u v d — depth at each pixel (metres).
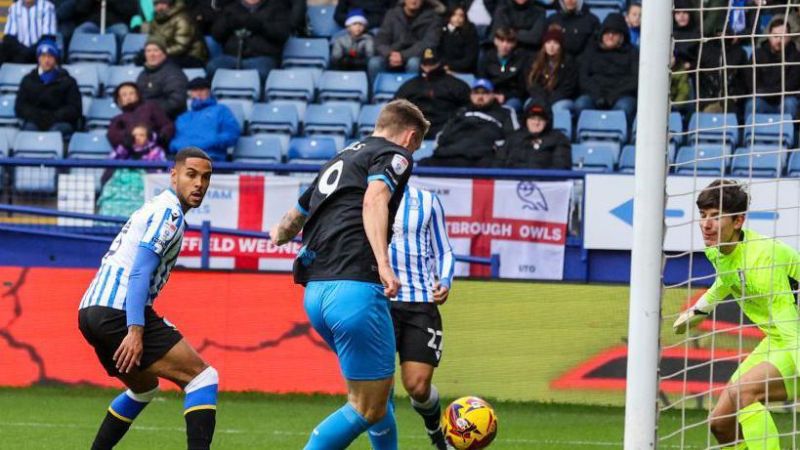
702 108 47.47
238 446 29.58
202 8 55.06
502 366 38.66
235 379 39.12
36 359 39.50
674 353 37.19
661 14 18.48
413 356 25.70
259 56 54.41
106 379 39.34
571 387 38.44
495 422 25.11
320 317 19.73
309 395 38.81
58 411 35.09
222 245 42.34
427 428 26.77
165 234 22.05
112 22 59.09
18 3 56.84
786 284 22.52
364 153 19.86
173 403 37.53
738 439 22.44
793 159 46.19
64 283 39.69
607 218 41.06
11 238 42.81
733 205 22.45
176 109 49.28
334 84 53.09
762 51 47.22
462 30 52.25
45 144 50.03
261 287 39.38
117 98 48.12
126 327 22.28
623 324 38.41
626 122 49.53
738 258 22.72
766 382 21.86
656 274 18.38
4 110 52.88
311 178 42.56
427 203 26.39
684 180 39.62
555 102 49.97
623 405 38.06
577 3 51.31
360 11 54.62
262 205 42.47
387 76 52.59
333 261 19.64
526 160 44.12
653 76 18.48
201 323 39.34
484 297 38.91
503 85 50.69
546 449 29.94
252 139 49.19
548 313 38.69
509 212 41.47
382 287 19.67
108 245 42.69
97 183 43.06
